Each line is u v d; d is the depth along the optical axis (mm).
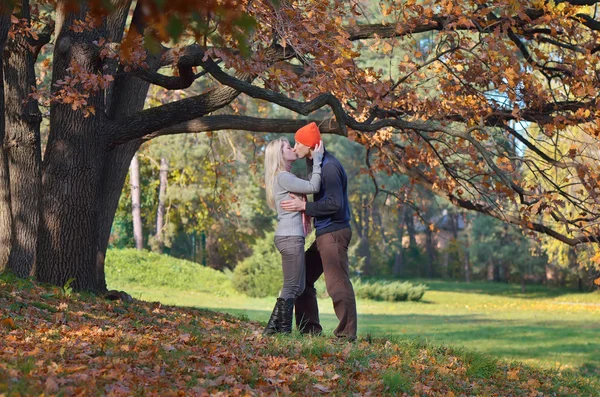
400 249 66562
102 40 7781
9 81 9875
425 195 33281
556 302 42219
